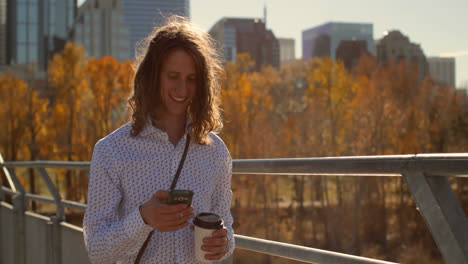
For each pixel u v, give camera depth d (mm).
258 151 32250
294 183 25562
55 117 39031
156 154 1373
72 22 143000
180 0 189500
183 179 1396
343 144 36250
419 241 14102
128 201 1348
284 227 12195
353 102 37531
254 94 38500
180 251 1383
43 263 3803
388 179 18359
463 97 35781
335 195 20422
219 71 1554
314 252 1544
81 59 41312
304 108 41375
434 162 1114
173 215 1181
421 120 35375
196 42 1381
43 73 44219
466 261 1105
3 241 4855
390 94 36719
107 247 1247
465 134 34406
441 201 1143
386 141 34312
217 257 1300
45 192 34344
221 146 1526
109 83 39938
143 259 1366
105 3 153375
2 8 139750
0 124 38375
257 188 14961
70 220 7691
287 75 51406
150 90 1369
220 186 1526
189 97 1412
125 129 1393
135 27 186875
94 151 1364
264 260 2740
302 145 34812
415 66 41750
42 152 38875
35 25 138875
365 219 17609
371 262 1372
